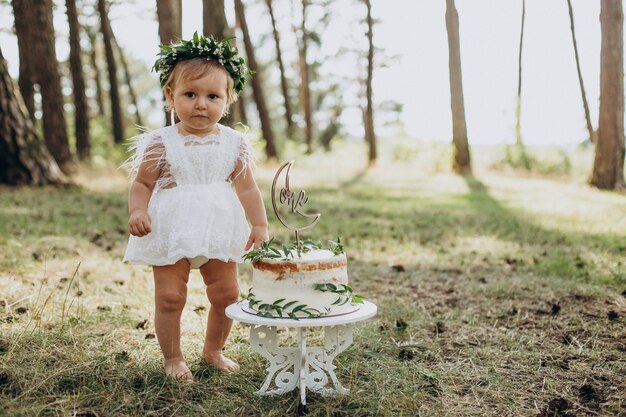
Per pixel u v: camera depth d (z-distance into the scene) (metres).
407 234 7.98
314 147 35.91
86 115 20.39
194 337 3.62
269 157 24.42
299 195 2.83
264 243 2.83
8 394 2.74
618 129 15.93
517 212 10.34
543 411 2.70
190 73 3.04
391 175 21.73
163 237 3.00
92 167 17.16
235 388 2.94
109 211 9.10
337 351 2.85
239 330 3.83
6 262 5.20
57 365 3.07
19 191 10.95
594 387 2.99
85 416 2.58
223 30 14.20
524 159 21.88
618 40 15.65
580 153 22.45
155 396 2.77
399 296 4.84
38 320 3.74
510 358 3.43
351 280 5.36
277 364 2.85
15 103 11.74
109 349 3.37
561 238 7.51
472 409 2.76
